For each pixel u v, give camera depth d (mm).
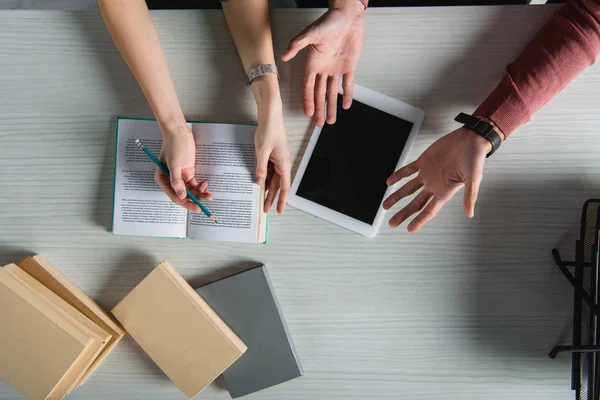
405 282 940
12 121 951
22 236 958
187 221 935
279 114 891
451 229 936
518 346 933
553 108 910
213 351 900
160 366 918
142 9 878
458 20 908
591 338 811
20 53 940
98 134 952
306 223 944
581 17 819
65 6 1518
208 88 939
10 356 871
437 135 924
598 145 911
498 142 853
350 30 840
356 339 947
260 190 916
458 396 940
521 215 927
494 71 910
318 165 940
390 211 941
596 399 775
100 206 955
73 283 960
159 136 938
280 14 916
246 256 952
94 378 966
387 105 928
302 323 952
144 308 913
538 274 929
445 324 940
